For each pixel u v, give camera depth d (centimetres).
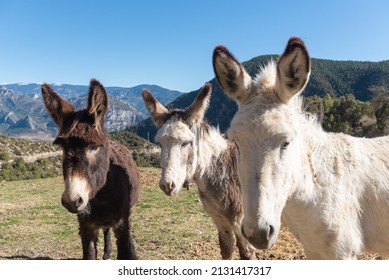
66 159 395
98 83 404
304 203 277
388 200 290
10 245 730
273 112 246
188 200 1129
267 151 239
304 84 244
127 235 470
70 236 796
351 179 289
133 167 543
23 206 1147
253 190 236
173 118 447
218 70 266
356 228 285
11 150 4981
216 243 700
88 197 402
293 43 236
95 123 406
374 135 2667
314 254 295
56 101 431
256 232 229
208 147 455
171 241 721
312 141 289
